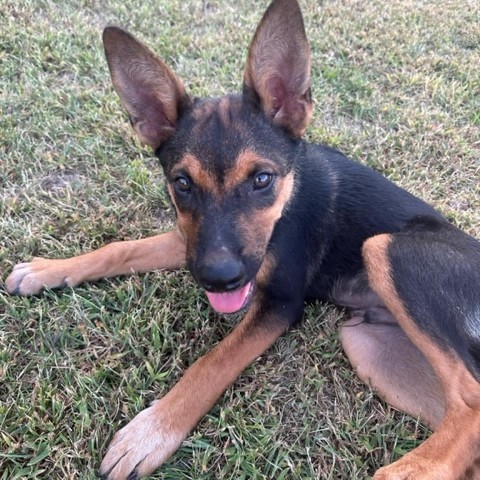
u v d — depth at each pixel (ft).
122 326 1.62
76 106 2.38
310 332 1.66
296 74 1.47
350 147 2.30
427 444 1.31
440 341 1.41
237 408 1.45
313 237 1.69
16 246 1.82
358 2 3.37
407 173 2.21
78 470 1.32
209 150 1.40
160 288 1.75
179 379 1.51
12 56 2.64
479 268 1.51
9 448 1.32
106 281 1.76
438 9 3.39
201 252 1.34
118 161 2.18
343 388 1.52
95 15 3.05
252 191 1.42
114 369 1.51
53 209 1.95
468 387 1.36
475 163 2.30
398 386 1.49
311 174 1.70
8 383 1.45
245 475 1.33
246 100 1.49
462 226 2.01
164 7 3.12
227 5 3.26
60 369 1.50
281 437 1.41
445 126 2.46
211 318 1.68
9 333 1.58
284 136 1.51
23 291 1.68
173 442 1.36
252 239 1.40
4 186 2.06
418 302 1.45
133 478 1.31
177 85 1.50
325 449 1.39
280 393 1.51
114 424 1.39
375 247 1.55
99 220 1.95
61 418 1.39
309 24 3.12
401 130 2.41
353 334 1.62
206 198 1.39
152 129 1.55
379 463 1.38
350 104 2.57
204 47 2.84
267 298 1.60
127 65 1.47
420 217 1.69
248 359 1.50
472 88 2.72
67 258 1.81
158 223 2.01
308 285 1.73
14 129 2.23
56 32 2.79
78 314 1.63
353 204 1.71
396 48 2.94
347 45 2.93
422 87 2.71
